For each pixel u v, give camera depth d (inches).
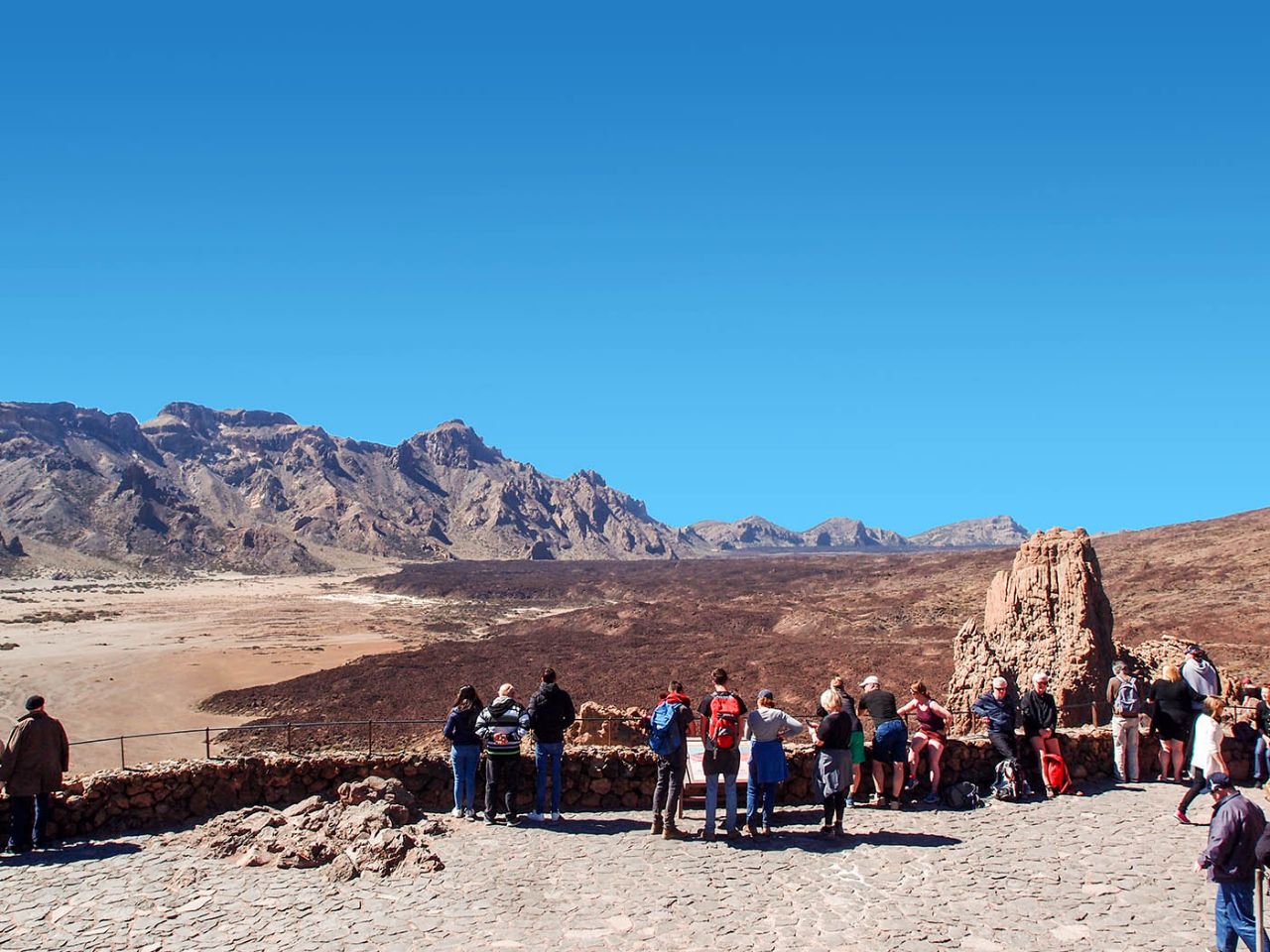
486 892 498.6
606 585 7578.7
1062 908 473.7
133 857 553.3
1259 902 408.5
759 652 3002.0
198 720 2389.3
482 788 670.5
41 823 569.3
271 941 444.5
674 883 509.4
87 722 2305.6
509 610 6230.3
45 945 443.8
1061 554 1122.7
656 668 2824.8
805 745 693.3
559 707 624.1
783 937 444.1
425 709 2397.9
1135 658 1114.1
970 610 3597.4
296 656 3585.1
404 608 6215.6
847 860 542.9
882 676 2394.2
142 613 5497.1
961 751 685.3
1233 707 776.3
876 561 7037.4
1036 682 685.3
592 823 618.5
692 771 684.7
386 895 495.2
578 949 433.4
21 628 4478.3
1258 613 2517.2
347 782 627.5
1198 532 4340.6
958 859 542.6
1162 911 469.4
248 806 628.4
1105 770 733.3
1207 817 618.8
